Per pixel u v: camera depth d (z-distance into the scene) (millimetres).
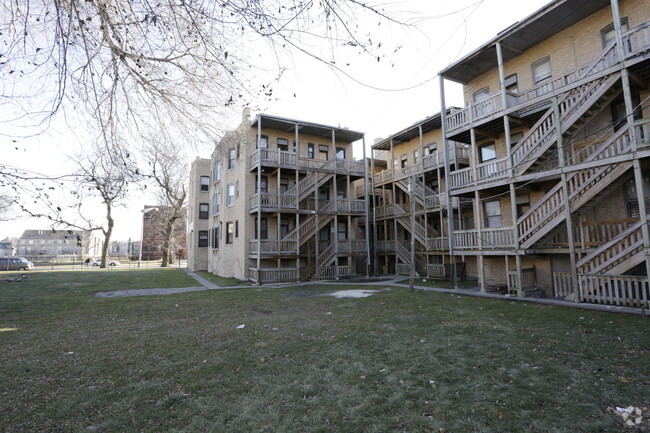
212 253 28891
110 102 5129
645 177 10766
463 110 14594
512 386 4328
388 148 27641
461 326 7691
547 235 11781
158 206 40312
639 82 10305
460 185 14547
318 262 21047
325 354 5855
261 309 10734
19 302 12484
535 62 13797
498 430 3316
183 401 4082
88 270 32531
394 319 8641
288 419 3623
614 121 11586
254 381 4699
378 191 28281
